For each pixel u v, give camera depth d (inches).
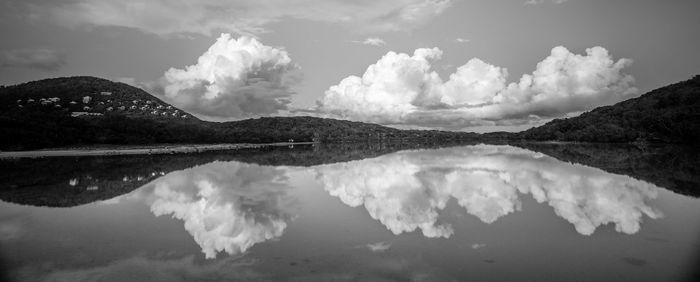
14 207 653.3
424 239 434.3
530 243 412.8
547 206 610.5
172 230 490.0
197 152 2659.9
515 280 312.5
